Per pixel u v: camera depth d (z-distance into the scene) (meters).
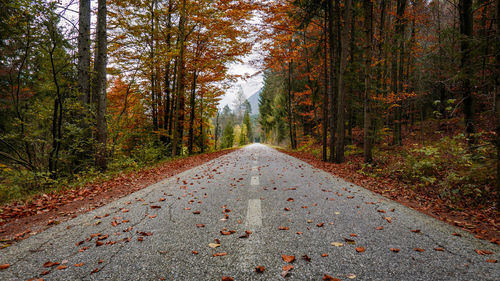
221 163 10.75
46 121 7.34
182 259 2.09
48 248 2.37
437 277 1.75
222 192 4.75
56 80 6.75
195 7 13.53
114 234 2.70
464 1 6.88
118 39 11.59
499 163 3.73
